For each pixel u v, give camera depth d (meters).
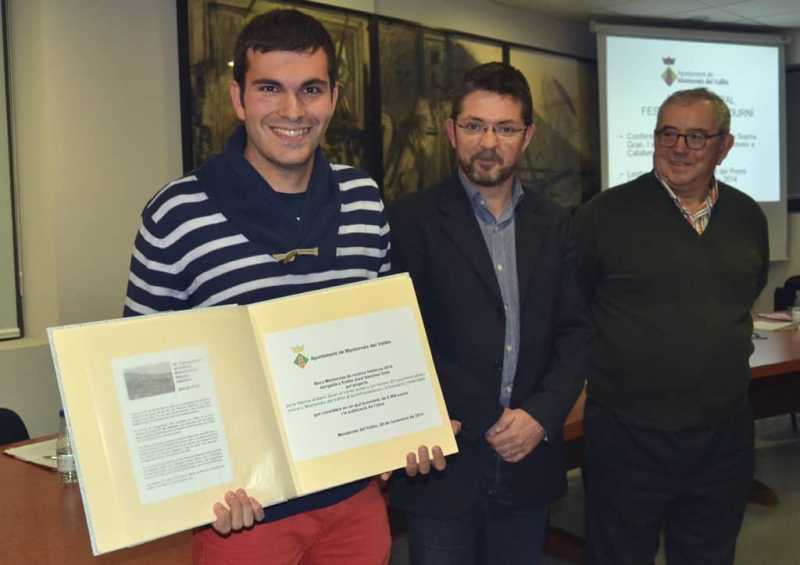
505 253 1.59
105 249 3.33
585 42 5.69
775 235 6.06
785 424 4.73
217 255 1.17
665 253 1.88
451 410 1.50
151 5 3.44
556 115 5.43
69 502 1.52
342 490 1.26
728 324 1.88
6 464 1.78
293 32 1.14
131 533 0.99
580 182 5.63
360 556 1.29
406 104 4.53
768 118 5.96
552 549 3.02
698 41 5.66
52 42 3.11
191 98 3.54
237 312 1.14
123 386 1.03
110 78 3.31
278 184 1.23
